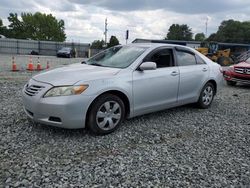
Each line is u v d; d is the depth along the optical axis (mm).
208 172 3486
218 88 7043
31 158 3623
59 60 27984
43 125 4867
